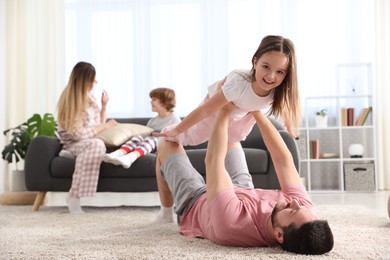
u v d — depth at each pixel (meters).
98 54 5.66
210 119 2.21
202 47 5.53
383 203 3.71
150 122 4.09
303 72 5.48
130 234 2.14
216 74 5.51
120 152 3.40
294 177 1.90
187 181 2.07
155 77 5.58
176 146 2.22
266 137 1.96
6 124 5.63
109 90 5.62
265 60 1.84
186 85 5.55
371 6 5.43
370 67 5.22
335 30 5.47
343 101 5.47
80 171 3.32
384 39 5.35
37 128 4.37
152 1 5.62
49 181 3.46
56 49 5.69
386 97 5.31
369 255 1.56
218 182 1.78
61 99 3.59
